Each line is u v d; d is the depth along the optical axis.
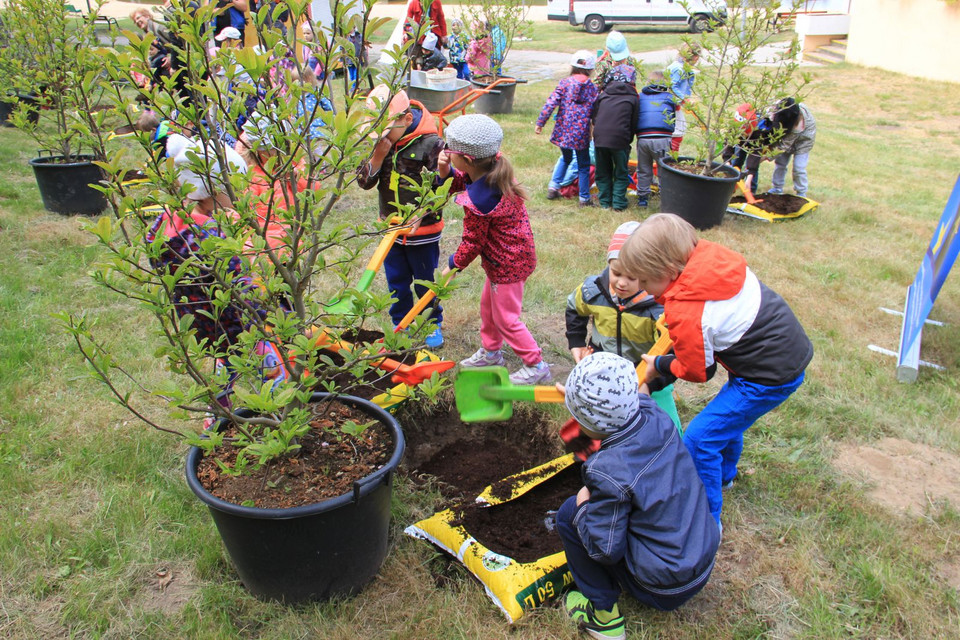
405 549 2.73
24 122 6.23
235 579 2.59
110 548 2.72
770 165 8.96
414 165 3.62
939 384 3.97
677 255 2.39
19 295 4.71
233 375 2.59
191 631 2.39
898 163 9.51
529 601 2.45
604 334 3.03
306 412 2.27
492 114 11.30
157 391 2.03
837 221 6.76
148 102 1.96
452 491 3.13
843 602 2.58
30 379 3.75
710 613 2.52
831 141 10.72
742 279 2.43
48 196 6.25
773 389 2.52
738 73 6.48
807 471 3.27
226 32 5.10
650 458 2.20
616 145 6.52
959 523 2.97
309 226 2.13
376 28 2.05
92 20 6.41
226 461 2.46
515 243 3.48
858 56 17.17
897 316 4.86
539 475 2.95
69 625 2.42
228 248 1.94
